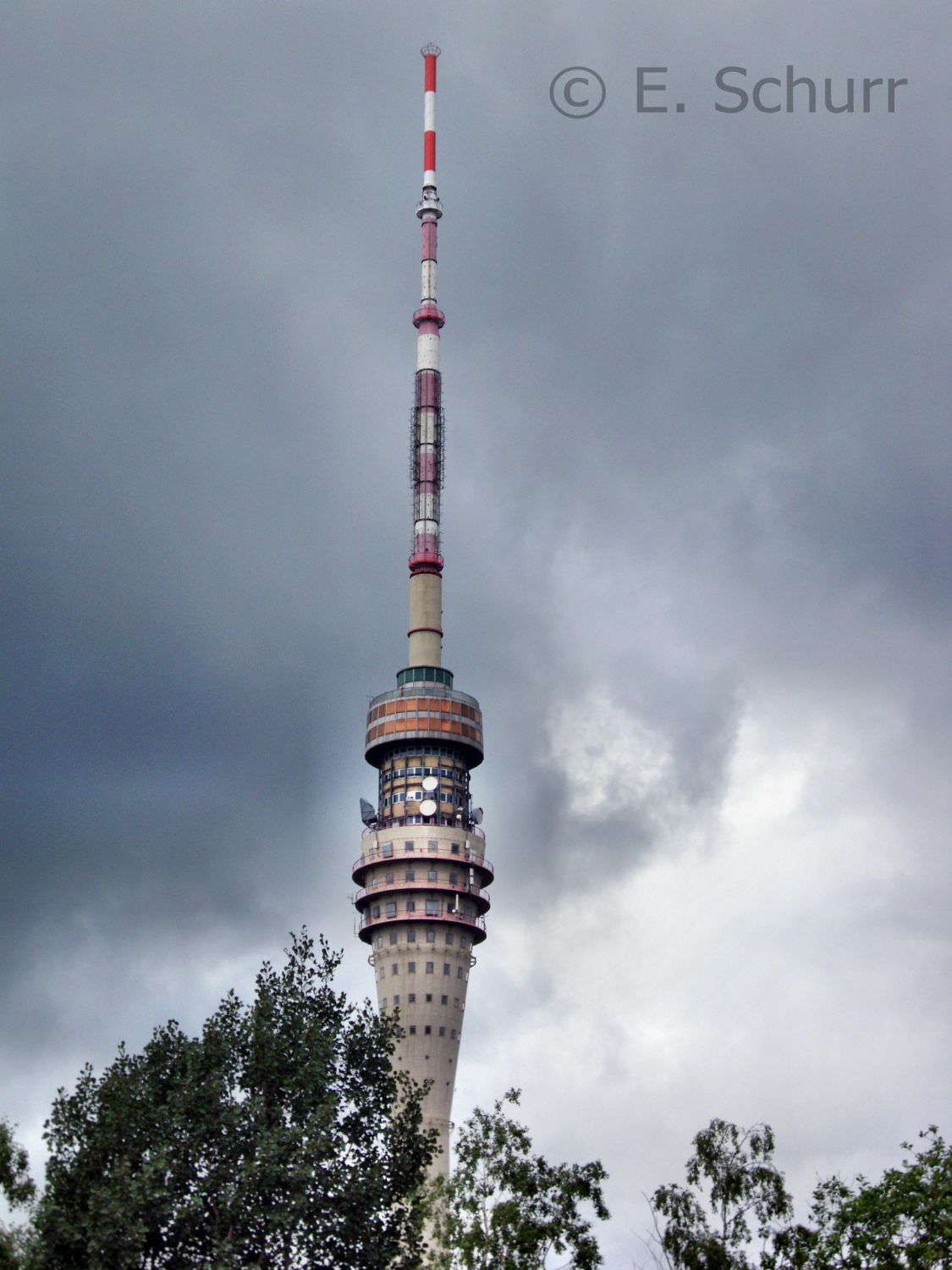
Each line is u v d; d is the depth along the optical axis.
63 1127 94.81
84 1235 89.06
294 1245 93.12
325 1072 97.56
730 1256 100.56
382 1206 95.88
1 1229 97.12
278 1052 97.62
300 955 104.44
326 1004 103.31
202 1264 90.69
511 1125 107.44
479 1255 101.38
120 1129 93.31
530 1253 100.94
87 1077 97.00
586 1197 105.06
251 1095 96.56
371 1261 93.75
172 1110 94.31
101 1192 88.38
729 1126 105.31
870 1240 93.25
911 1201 93.25
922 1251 92.12
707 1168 103.75
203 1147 93.50
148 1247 91.38
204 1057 97.56
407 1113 103.06
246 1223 91.75
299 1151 92.69
